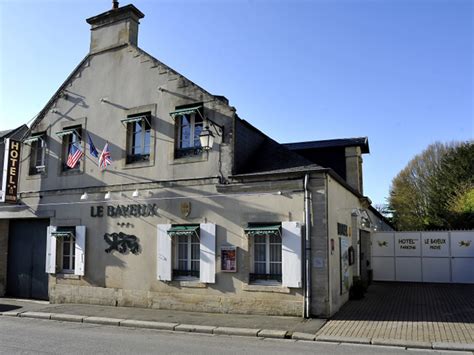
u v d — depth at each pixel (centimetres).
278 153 1302
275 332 922
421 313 1130
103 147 1441
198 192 1245
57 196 1509
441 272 1955
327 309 1057
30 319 1191
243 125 1300
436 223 3484
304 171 1114
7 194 1555
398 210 4397
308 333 909
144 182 1339
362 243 1777
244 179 1183
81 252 1412
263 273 1150
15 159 1594
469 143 3644
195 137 1298
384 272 2033
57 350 771
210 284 1191
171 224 1273
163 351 767
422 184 4181
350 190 1459
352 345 828
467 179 3444
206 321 1054
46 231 1577
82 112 1515
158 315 1152
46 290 1537
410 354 751
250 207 1168
